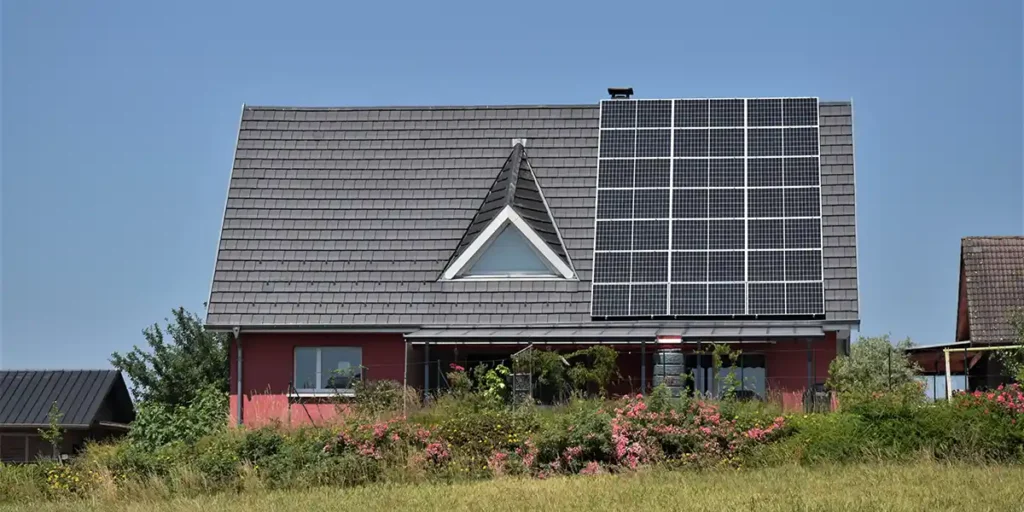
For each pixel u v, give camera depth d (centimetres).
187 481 2784
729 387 3177
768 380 3506
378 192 3984
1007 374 3744
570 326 3600
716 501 2130
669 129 3947
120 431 4788
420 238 3862
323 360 3719
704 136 3912
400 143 4094
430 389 3547
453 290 3719
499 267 3750
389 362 3672
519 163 3956
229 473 2812
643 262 3669
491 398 3209
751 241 3678
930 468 2422
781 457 2692
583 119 4072
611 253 3697
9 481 2884
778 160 3834
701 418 2823
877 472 2403
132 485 2805
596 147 4000
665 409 2855
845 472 2448
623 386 3547
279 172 4053
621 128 3978
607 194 3822
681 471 2655
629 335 3444
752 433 2770
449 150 4059
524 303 3675
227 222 3934
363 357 3688
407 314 3688
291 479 2783
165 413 3494
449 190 3972
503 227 3738
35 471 2936
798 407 3183
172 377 5016
